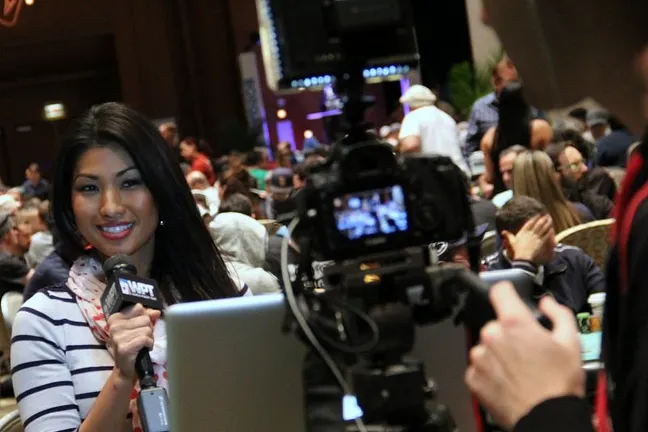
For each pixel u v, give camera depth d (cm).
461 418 142
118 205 226
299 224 123
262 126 1859
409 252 126
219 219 434
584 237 418
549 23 106
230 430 143
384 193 120
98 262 235
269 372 143
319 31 124
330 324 124
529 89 111
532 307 117
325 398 131
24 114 2119
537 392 104
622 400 106
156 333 229
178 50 1966
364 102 124
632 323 103
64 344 224
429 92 765
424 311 126
